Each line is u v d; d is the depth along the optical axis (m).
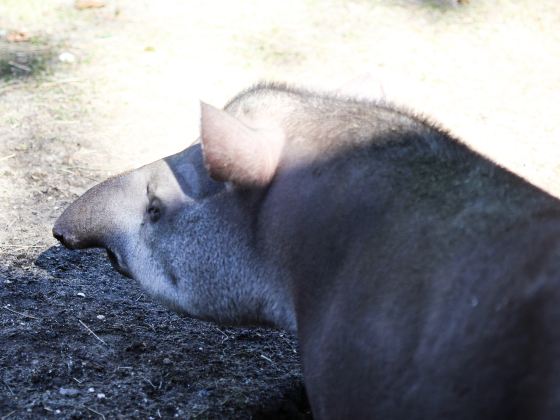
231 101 5.15
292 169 4.60
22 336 6.12
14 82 9.52
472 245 3.83
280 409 5.68
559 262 3.54
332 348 4.19
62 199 7.68
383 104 4.97
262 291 4.84
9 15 10.82
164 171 5.23
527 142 8.97
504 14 11.70
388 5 11.75
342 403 4.14
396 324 3.88
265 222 4.68
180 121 9.03
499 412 3.47
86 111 9.08
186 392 5.75
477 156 4.38
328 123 4.68
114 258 5.51
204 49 10.41
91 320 6.36
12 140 8.48
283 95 4.97
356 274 4.17
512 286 3.59
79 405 5.54
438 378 3.67
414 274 3.92
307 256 4.46
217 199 4.92
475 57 10.70
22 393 5.61
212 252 4.96
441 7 11.80
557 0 12.09
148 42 10.49
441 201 4.09
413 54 10.65
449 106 9.55
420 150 4.37
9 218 7.40
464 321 3.66
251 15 11.28
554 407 3.29
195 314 5.19
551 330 3.39
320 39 10.84
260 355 6.19
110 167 8.20
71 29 10.66
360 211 4.29
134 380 5.81
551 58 10.82
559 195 8.01
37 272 6.84
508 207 3.95
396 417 3.84
